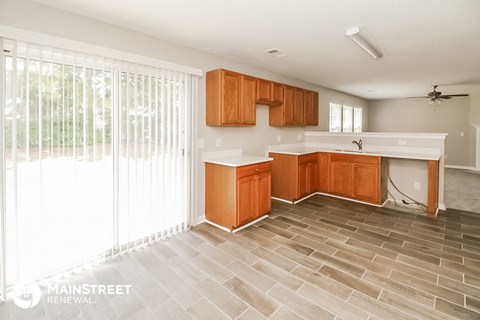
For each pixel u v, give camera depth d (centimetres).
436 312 174
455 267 230
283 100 429
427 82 540
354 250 264
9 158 191
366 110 877
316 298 189
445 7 213
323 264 237
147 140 271
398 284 205
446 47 314
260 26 252
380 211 385
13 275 198
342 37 281
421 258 247
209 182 338
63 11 215
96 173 235
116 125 246
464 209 395
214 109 326
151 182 274
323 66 403
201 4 208
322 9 217
